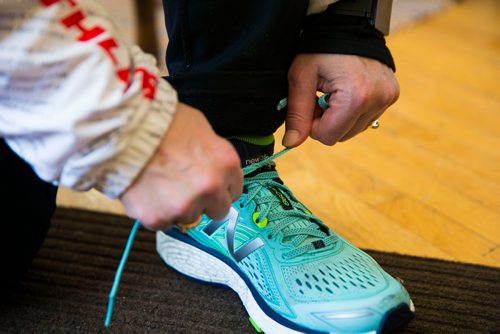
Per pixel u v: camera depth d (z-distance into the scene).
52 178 0.45
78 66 0.41
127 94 0.42
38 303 0.68
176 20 0.60
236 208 0.66
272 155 0.69
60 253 0.79
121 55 0.44
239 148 0.66
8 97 0.42
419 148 1.13
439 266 0.77
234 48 0.60
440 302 0.69
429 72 1.50
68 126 0.41
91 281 0.73
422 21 1.88
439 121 1.25
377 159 1.09
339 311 0.57
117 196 0.46
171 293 0.71
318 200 0.95
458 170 1.05
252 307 0.65
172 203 0.44
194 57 0.62
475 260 0.80
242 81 0.61
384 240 0.84
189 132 0.45
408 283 0.73
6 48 0.41
